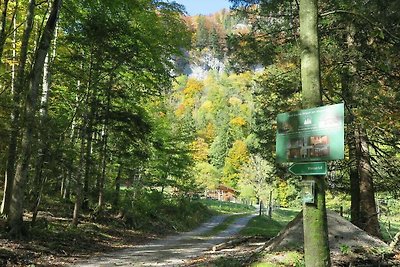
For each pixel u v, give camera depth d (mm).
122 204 24062
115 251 13922
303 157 4812
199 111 105125
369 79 12164
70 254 11938
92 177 22469
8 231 11633
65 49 18188
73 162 16531
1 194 16516
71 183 19844
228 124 84750
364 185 13102
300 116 4910
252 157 51219
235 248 13984
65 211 18719
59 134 13523
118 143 20797
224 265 9258
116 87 19031
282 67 14906
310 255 4902
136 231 21094
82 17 15227
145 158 21922
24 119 12359
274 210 58031
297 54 13109
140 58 17938
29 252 10711
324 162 4648
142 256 12953
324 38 12680
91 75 16641
